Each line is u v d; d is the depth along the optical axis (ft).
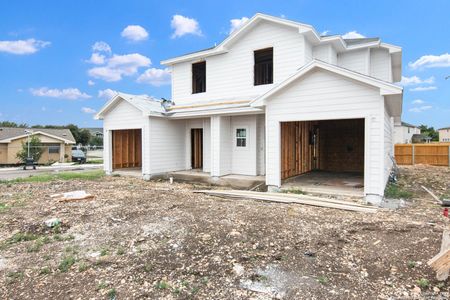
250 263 12.32
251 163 38.93
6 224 18.56
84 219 19.45
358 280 10.68
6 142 91.66
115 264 12.57
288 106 28.66
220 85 43.04
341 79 25.53
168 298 9.86
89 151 176.86
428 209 22.02
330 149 46.98
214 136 38.73
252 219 18.56
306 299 9.55
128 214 20.47
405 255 12.43
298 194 27.09
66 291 10.44
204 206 22.61
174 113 42.34
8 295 10.25
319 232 15.93
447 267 10.04
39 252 14.08
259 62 40.52
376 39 38.93
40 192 30.22
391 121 42.98
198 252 13.57
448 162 55.93
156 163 42.78
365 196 24.44
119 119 45.91
